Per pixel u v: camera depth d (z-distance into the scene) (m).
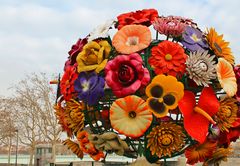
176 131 5.89
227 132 6.56
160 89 5.89
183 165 19.88
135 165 6.16
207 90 6.14
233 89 6.35
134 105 5.84
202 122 6.08
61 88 7.05
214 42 6.57
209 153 6.43
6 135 50.59
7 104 51.34
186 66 6.02
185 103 5.95
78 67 6.61
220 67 6.27
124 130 5.84
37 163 40.84
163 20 6.41
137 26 6.32
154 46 6.18
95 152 6.58
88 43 6.59
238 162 23.66
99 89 6.19
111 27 6.74
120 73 6.05
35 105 46.00
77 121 6.62
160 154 5.92
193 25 6.75
